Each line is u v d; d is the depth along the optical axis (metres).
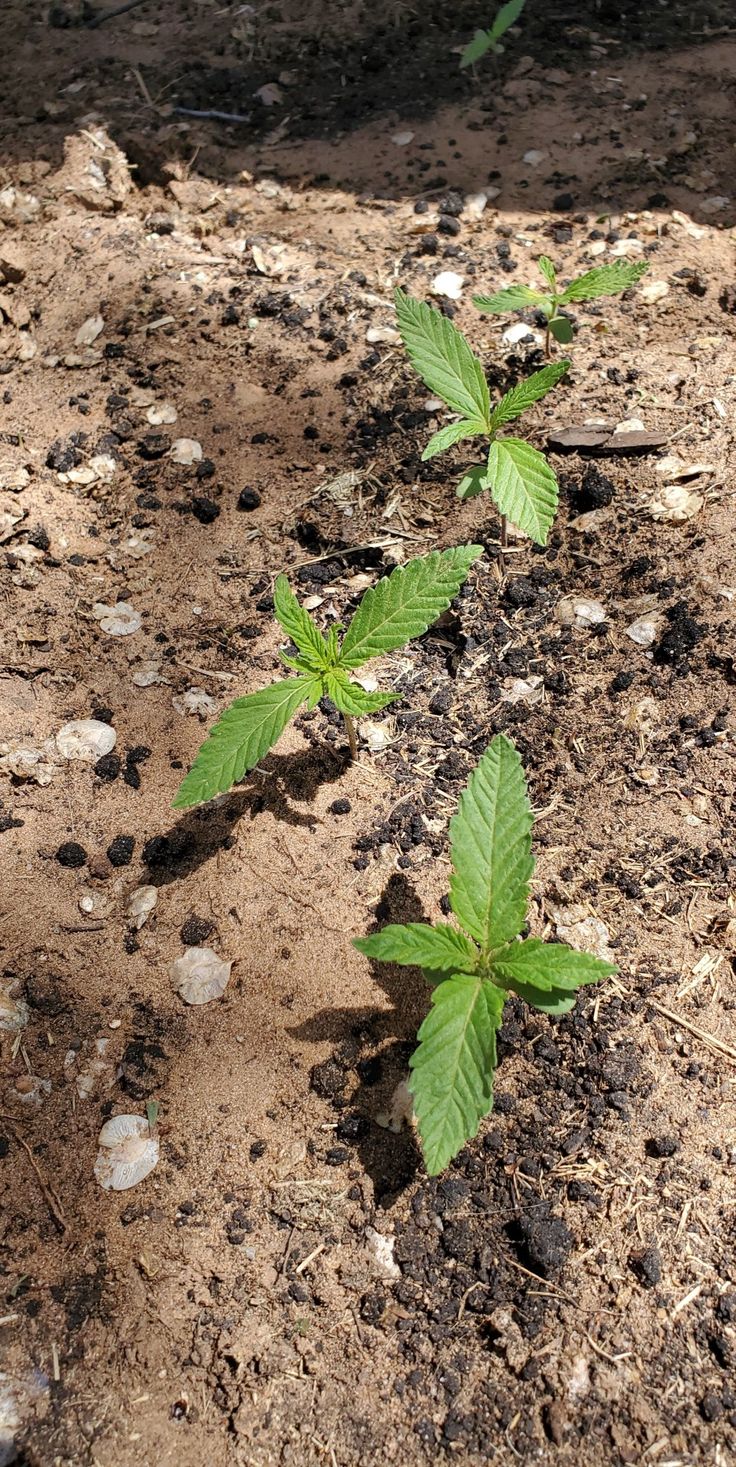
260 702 0.34
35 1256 0.31
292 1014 0.34
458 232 0.51
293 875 0.36
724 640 0.39
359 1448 0.28
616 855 0.35
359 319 0.48
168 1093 0.33
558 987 0.29
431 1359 0.29
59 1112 0.33
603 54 0.58
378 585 0.34
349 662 0.34
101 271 0.50
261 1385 0.29
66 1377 0.29
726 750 0.37
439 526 0.43
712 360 0.46
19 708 0.39
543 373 0.38
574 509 0.42
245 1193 0.31
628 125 0.54
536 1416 0.28
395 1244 0.30
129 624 0.41
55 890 0.36
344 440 0.45
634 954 0.34
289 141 0.55
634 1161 0.31
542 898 0.35
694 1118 0.31
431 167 0.53
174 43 0.59
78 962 0.35
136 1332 0.30
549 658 0.39
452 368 0.38
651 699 0.38
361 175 0.53
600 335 0.47
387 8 0.60
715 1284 0.29
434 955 0.30
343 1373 0.29
